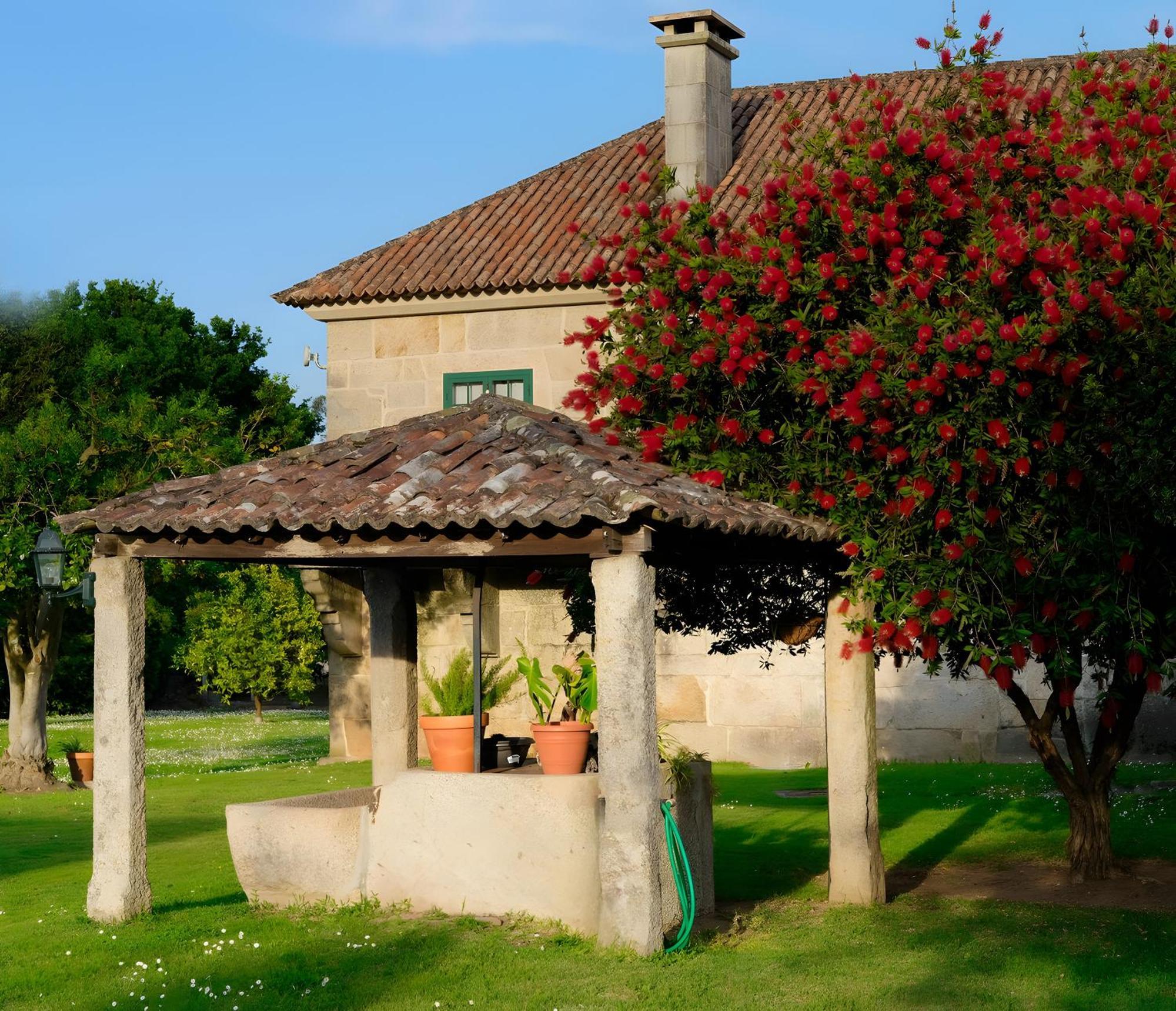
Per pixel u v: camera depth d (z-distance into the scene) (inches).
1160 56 361.4
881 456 334.0
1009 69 772.0
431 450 353.7
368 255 796.0
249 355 1561.3
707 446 363.9
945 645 363.3
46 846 540.1
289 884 366.3
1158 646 341.4
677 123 738.8
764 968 303.6
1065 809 538.3
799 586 406.9
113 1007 282.2
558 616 749.9
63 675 1598.2
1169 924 344.8
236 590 1419.8
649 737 308.3
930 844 481.1
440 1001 277.7
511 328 746.8
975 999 280.1
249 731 1248.2
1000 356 310.8
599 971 295.1
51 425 714.8
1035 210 338.0
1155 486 307.4
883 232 338.3
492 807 345.1
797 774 691.4
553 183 816.9
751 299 360.8
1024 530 329.4
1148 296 305.6
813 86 842.8
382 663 413.4
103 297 1430.9
